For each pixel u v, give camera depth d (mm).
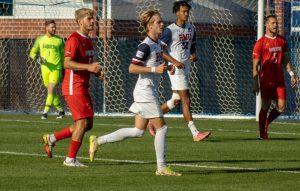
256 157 29812
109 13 57188
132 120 49219
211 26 58000
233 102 60094
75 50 26391
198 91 60094
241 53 60000
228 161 28484
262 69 37531
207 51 59719
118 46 59438
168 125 45812
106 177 24000
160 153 24500
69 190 21422
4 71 61938
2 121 47750
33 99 61688
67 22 60344
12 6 61719
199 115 52344
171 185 22359
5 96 61719
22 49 61625
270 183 22828
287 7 55969
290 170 25859
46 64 49531
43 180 23281
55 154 30453
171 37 36188
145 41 24734
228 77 60125
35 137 37469
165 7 56562
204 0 57688
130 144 34344
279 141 36531
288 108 56625
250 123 47688
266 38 37469
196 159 29078
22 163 27516
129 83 59875
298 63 56188
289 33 56125
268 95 37531
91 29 26719
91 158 27406
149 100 24562
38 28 60875
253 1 58438
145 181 23141
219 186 22219
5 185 22281
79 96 26609
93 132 40719
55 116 52688
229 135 39531
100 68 25938
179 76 36281
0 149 32062
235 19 58125
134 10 57625
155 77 24812
